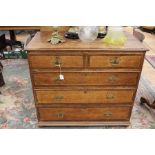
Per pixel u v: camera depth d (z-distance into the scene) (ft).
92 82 6.74
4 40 13.89
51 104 7.24
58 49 6.01
